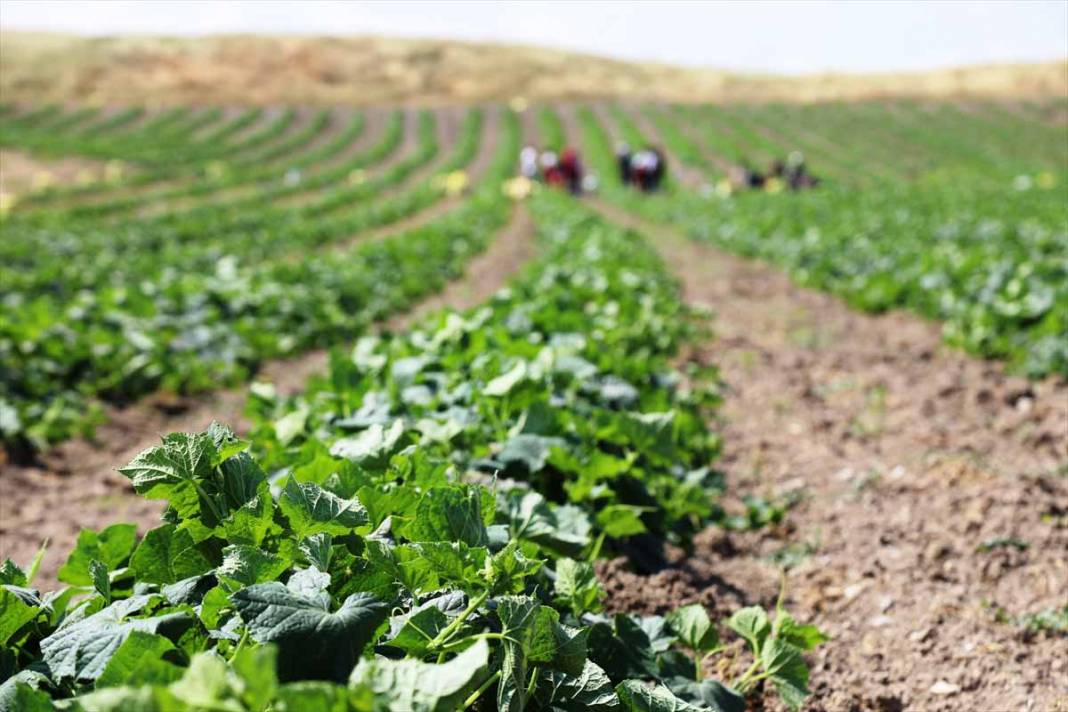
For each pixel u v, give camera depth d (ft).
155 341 14.01
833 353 15.03
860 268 21.44
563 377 8.09
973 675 6.05
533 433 6.66
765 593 6.97
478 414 6.87
